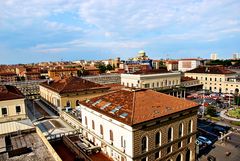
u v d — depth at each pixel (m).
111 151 38.47
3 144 32.31
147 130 34.38
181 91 105.38
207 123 70.88
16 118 52.53
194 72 137.38
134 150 33.00
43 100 80.06
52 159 27.92
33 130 38.47
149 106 38.12
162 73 97.00
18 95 53.47
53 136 45.19
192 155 44.22
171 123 38.19
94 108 42.62
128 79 94.69
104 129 40.09
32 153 29.77
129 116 34.28
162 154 37.44
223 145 53.69
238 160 45.78
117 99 42.66
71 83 67.69
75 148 39.06
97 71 181.25
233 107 91.75
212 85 127.31
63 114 60.34
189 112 41.69
